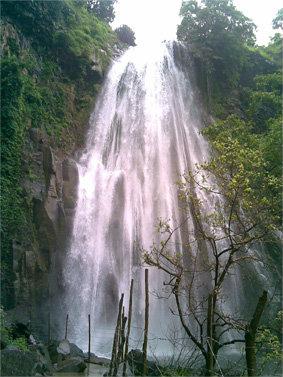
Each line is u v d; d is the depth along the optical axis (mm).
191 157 35688
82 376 12562
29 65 29484
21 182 25906
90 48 35719
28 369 11227
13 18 30438
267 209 13633
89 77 35188
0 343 13297
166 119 36500
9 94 26453
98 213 28703
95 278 26516
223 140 14070
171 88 38219
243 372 11984
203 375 11516
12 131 26297
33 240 24875
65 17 34844
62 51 33688
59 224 26312
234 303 27062
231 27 40219
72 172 28328
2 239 23609
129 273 27375
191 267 24859
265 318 23641
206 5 40438
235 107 39469
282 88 35094
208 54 39719
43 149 27969
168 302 25125
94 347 20734
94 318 25453
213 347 11344
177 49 39969
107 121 34438
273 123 27109
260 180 15156
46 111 30531
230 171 13188
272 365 12938
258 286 28141
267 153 23906
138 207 30547
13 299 22609
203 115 38375
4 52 28062
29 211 25578
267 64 42312
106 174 31031
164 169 33656
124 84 36781
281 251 30516
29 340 16109
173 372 12094
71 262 25953
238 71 40750
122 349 11375
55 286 24828
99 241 27750
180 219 28719
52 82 32250
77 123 32938
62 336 22797
